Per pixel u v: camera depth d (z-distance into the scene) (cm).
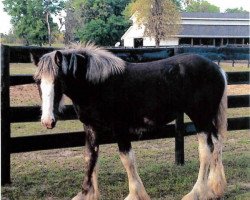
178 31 4138
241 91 1393
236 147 784
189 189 547
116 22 4334
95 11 4259
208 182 527
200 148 513
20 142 573
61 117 602
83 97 479
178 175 602
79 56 469
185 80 512
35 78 444
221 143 531
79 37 4056
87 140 499
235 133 905
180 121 660
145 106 502
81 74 470
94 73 473
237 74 695
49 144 595
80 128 913
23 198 511
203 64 519
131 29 4334
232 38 4562
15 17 3172
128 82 491
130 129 510
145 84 498
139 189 482
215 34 4462
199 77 514
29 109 581
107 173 615
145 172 616
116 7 4462
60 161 688
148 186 555
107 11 4375
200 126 516
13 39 3055
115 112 487
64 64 441
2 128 557
